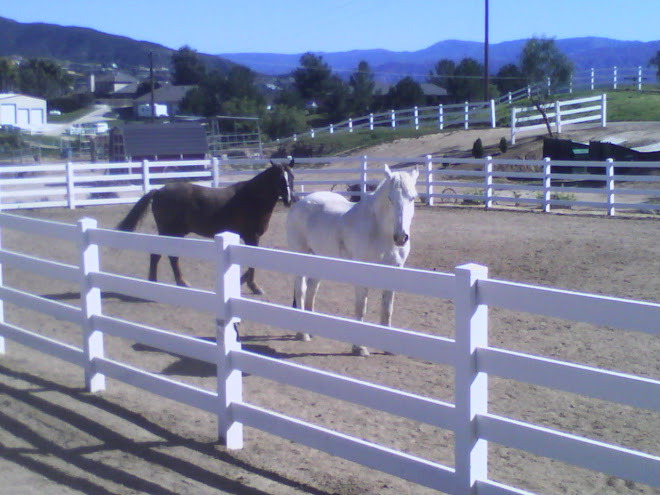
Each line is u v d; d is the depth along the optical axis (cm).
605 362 690
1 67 9725
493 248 1315
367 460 412
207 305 509
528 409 577
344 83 6931
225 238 492
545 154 2645
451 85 6550
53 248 1426
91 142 3709
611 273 1088
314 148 3978
